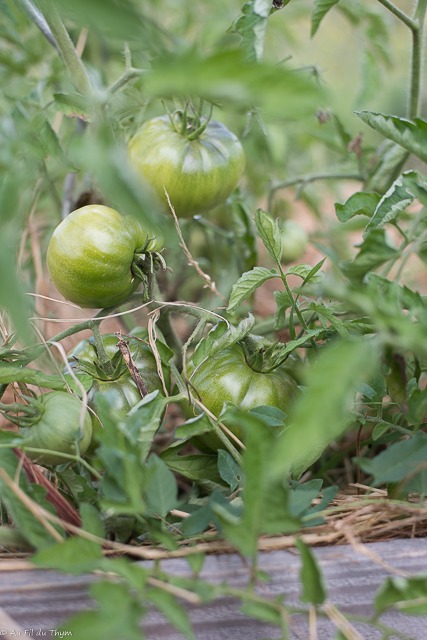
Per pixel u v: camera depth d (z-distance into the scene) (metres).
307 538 0.63
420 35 0.77
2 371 0.65
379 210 0.71
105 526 0.64
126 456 0.58
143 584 0.56
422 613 0.57
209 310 0.76
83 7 0.49
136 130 0.80
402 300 0.66
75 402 0.65
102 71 0.95
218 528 0.62
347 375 0.52
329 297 0.78
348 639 0.58
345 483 0.78
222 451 0.67
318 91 0.47
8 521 0.69
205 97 0.75
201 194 0.75
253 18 0.73
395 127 0.68
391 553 0.62
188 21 1.12
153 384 0.71
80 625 0.54
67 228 0.69
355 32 0.95
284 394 0.71
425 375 0.90
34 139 0.72
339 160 1.03
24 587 0.60
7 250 0.54
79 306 0.72
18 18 0.93
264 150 1.05
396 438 0.73
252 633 0.60
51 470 0.68
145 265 0.71
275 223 0.69
